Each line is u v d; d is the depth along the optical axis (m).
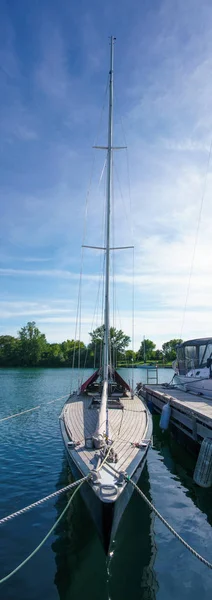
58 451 13.05
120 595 5.46
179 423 14.59
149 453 13.56
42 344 90.25
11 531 7.30
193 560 6.41
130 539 7.07
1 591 5.51
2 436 15.40
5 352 89.44
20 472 10.77
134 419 10.48
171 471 11.36
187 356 20.56
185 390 19.38
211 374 16.47
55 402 25.41
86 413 11.27
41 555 6.46
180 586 5.70
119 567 6.15
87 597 5.41
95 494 5.55
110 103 14.03
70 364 86.56
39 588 5.59
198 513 8.27
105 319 12.92
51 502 8.70
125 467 6.53
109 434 8.20
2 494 9.14
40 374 59.53
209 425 10.23
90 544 6.80
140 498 9.02
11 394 30.03
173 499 9.08
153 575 5.95
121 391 15.52
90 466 6.49
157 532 7.37
